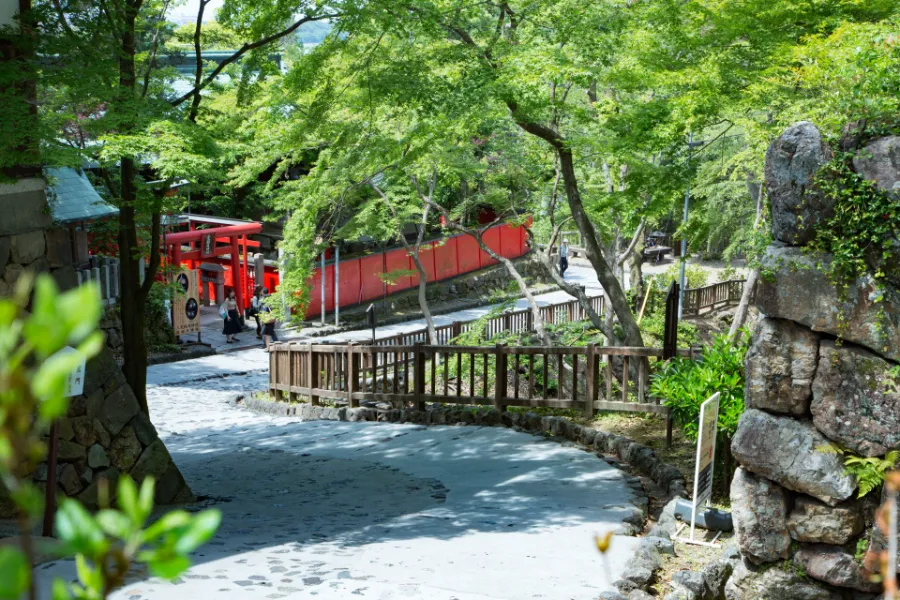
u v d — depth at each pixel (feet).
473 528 30.53
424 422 55.57
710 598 24.62
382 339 87.20
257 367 101.60
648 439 43.98
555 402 50.11
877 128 23.03
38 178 34.96
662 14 45.83
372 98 46.91
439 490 37.99
